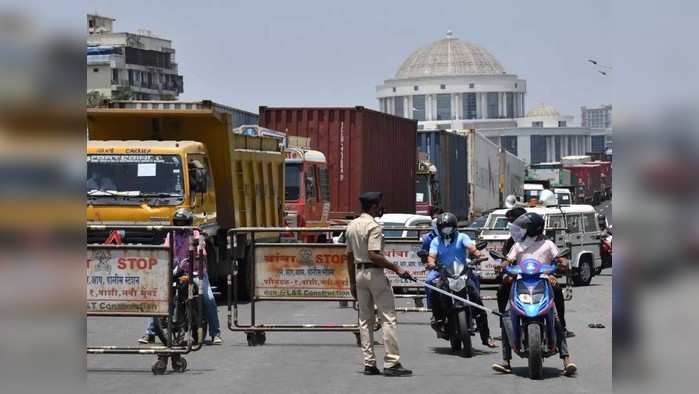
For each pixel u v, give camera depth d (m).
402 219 33.50
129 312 15.63
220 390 14.21
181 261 17.41
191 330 16.17
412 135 50.66
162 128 27.59
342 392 14.09
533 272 15.14
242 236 28.58
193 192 25.05
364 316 15.81
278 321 23.48
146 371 15.98
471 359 17.48
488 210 69.12
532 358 14.91
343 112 40.44
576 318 24.17
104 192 24.67
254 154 29.89
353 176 40.22
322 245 18.92
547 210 33.44
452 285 17.55
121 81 165.75
